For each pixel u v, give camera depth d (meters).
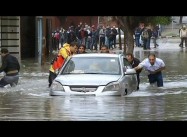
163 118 23.88
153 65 36.81
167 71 48.78
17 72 37.28
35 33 69.75
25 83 39.28
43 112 25.53
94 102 28.41
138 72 37.00
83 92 30.09
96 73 31.80
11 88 36.31
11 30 67.06
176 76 44.41
